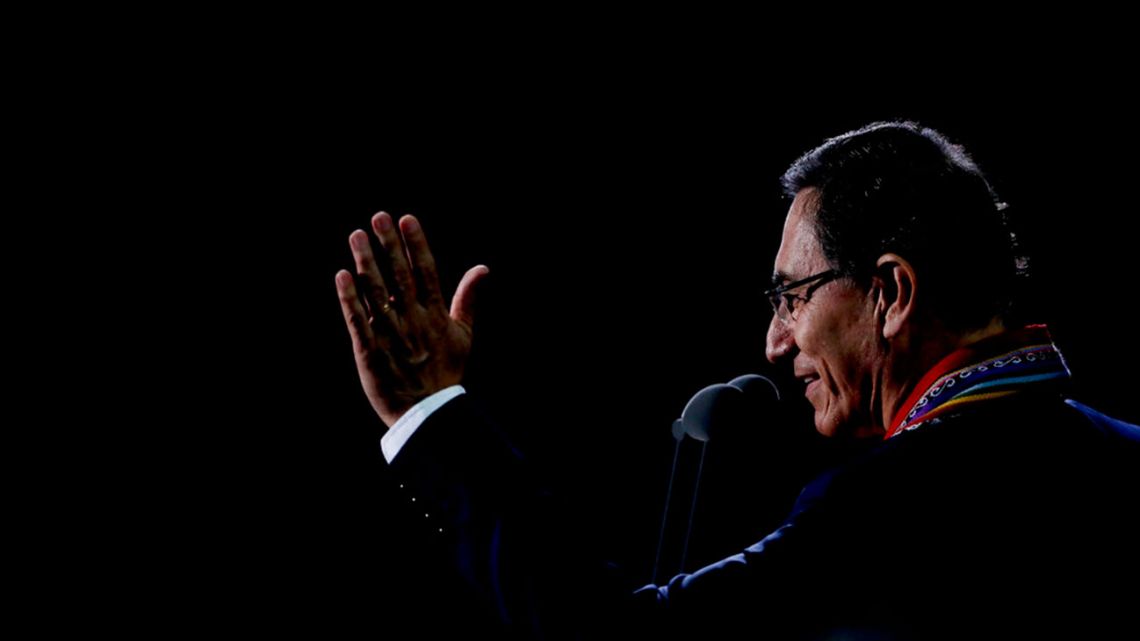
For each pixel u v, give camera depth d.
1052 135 9.90
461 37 10.24
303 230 10.45
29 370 10.16
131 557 10.38
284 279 10.54
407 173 10.53
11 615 10.05
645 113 10.65
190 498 10.57
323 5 9.84
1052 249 9.95
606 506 11.09
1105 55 9.64
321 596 10.63
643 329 11.25
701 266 11.12
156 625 10.35
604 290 11.17
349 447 10.93
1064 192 9.93
